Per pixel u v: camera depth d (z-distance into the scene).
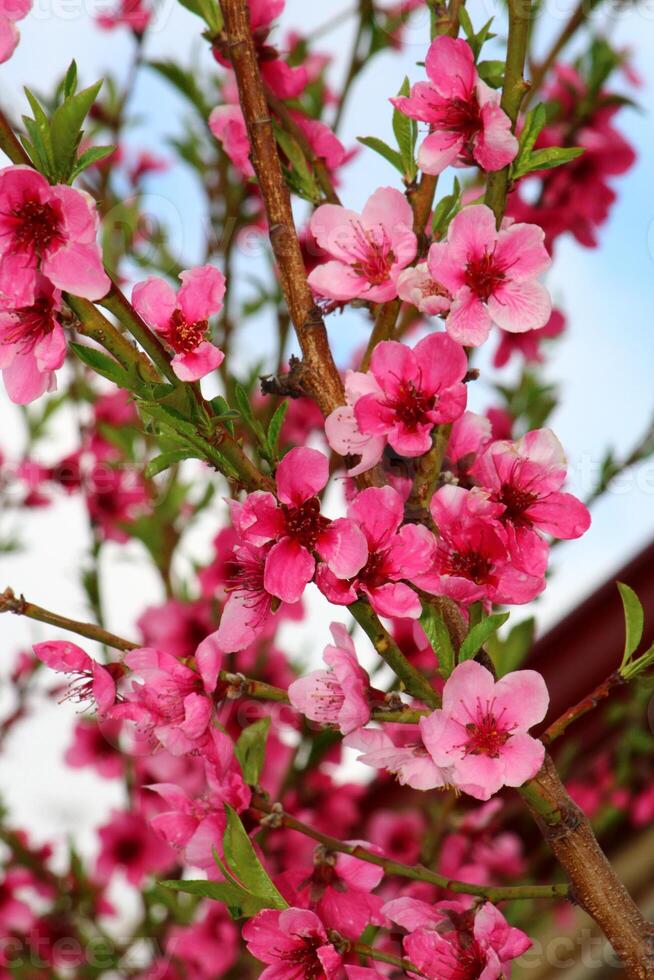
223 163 1.05
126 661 0.71
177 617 1.03
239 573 0.70
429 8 0.76
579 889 0.68
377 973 0.69
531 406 1.03
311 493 0.66
